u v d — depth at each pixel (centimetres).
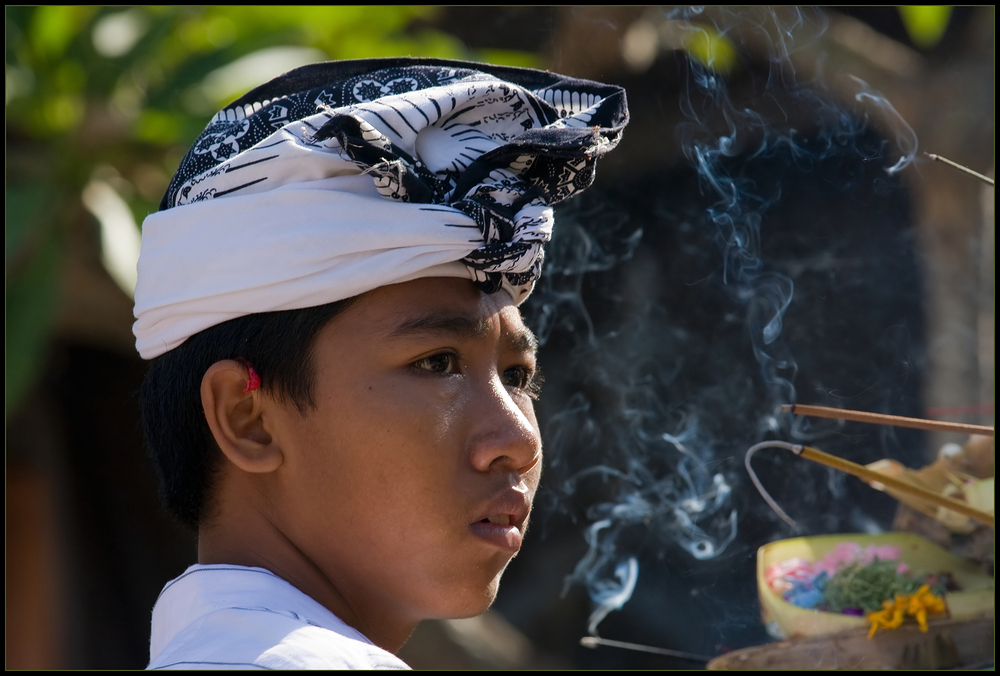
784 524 522
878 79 716
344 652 180
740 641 482
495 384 206
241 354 204
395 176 196
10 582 1109
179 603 205
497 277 205
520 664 1021
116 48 795
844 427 543
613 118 228
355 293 197
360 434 197
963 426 226
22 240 731
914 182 709
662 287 827
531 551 1197
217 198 205
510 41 999
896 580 263
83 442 1216
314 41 830
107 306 966
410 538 198
